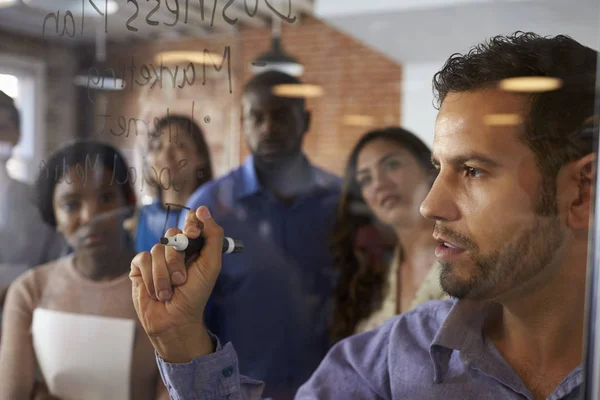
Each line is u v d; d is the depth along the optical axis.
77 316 1.05
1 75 1.27
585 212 0.69
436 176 0.77
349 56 2.02
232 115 1.18
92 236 1.05
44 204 1.13
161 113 1.07
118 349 1.01
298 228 1.14
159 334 0.67
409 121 1.23
